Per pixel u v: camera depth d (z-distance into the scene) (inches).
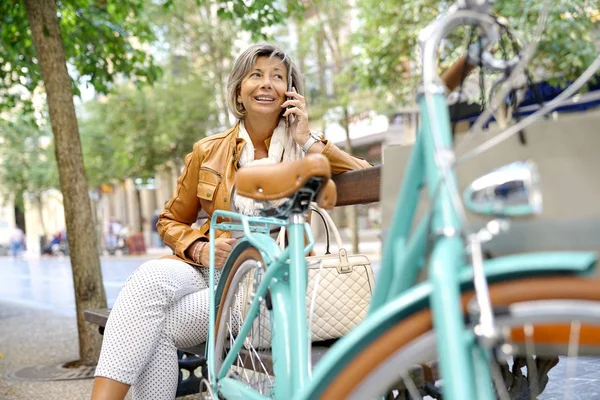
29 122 359.3
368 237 976.9
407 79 525.0
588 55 361.7
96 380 96.3
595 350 45.1
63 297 486.9
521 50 57.4
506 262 47.0
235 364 89.4
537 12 357.1
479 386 46.3
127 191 1721.2
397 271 54.3
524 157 50.1
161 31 771.4
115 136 1021.8
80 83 301.9
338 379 51.9
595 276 45.2
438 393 82.9
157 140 966.4
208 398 91.4
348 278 96.3
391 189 58.8
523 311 45.6
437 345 47.5
